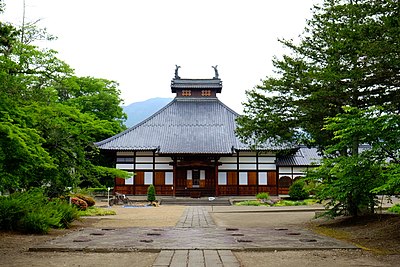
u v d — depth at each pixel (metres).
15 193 16.08
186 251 10.31
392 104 14.36
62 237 12.84
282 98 17.97
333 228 15.84
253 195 42.81
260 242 11.73
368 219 16.36
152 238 12.59
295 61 17.34
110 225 17.55
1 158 10.26
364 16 13.42
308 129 17.67
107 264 8.96
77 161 18.33
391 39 12.38
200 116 48.41
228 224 18.23
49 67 14.72
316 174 15.30
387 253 10.27
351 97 15.47
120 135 44.53
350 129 12.38
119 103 47.53
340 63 14.88
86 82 44.22
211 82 50.88
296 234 13.63
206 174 44.03
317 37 17.34
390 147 11.84
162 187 43.03
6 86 11.66
